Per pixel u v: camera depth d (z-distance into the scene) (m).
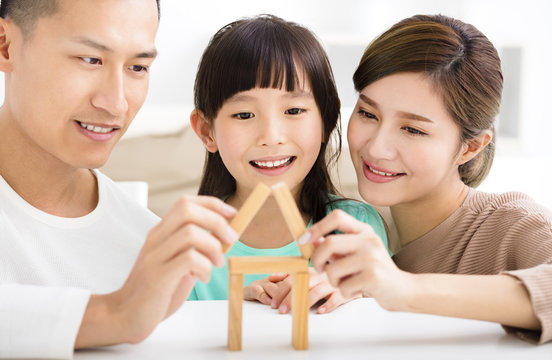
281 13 2.97
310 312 0.71
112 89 0.71
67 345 0.55
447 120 0.89
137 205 0.95
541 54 3.10
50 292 0.57
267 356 0.55
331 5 3.01
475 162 1.05
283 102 0.94
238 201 1.09
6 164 0.81
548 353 0.58
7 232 0.78
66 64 0.70
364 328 0.64
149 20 0.73
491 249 0.91
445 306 0.62
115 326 0.56
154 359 0.55
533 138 3.11
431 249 0.98
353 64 2.90
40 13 0.69
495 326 0.65
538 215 0.85
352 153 0.97
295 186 1.05
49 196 0.84
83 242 0.85
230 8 2.89
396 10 3.06
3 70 0.75
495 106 0.95
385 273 0.59
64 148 0.74
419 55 0.87
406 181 0.92
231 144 0.95
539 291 0.62
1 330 0.55
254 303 0.77
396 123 0.89
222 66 0.95
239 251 1.06
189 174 1.54
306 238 0.58
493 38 2.96
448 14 3.09
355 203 1.10
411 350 0.57
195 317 0.67
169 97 2.91
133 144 1.54
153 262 0.55
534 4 3.10
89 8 0.68
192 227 0.55
